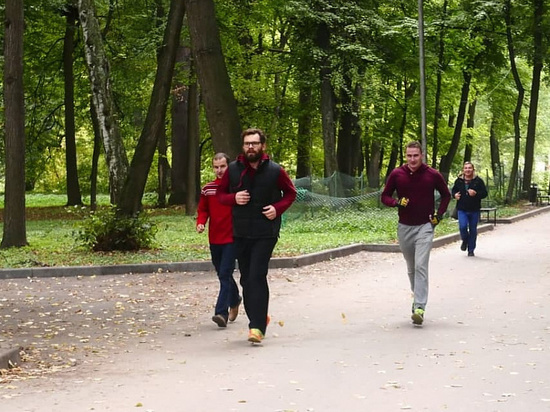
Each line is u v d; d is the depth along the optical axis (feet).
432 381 24.94
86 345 32.45
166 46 65.31
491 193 139.33
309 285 49.60
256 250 31.94
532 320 36.29
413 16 127.95
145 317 39.19
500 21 137.80
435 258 64.34
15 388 24.90
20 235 67.97
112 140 69.00
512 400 22.50
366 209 107.65
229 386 24.73
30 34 126.31
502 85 161.79
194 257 60.08
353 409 21.80
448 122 170.40
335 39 115.03
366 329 34.83
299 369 27.04
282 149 138.10
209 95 59.47
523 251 68.90
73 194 127.03
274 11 117.19
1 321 38.37
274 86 131.95
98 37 69.51
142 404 22.66
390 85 143.84
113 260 58.80
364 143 160.15
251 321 32.22
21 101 67.51
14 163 67.46
